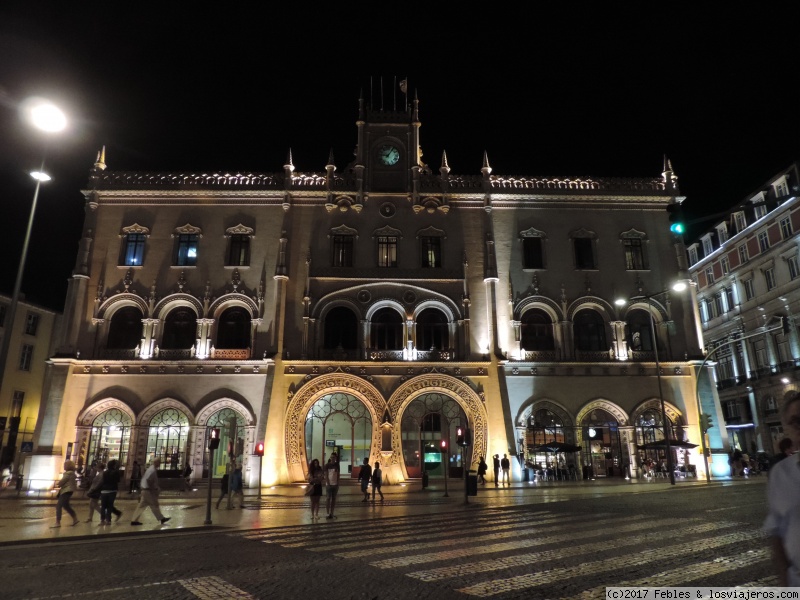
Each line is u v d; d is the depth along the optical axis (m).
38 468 34.28
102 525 17.66
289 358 37.38
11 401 49.06
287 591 8.83
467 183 41.97
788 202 47.81
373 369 37.72
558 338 39.16
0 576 10.28
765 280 51.59
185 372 37.06
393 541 13.86
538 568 10.14
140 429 36.06
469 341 38.59
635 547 11.99
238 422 36.66
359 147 41.66
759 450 51.28
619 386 38.38
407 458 36.91
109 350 37.56
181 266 39.28
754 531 13.66
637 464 37.03
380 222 40.69
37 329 52.78
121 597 8.62
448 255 40.38
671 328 39.62
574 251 41.00
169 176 40.78
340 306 39.28
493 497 27.78
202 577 9.96
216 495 30.42
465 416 37.69
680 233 17.72
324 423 37.28
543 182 42.28
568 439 37.53
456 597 8.33
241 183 40.88
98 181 40.34
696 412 38.12
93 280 38.78
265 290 38.72
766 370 50.97
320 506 24.48
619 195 41.88
